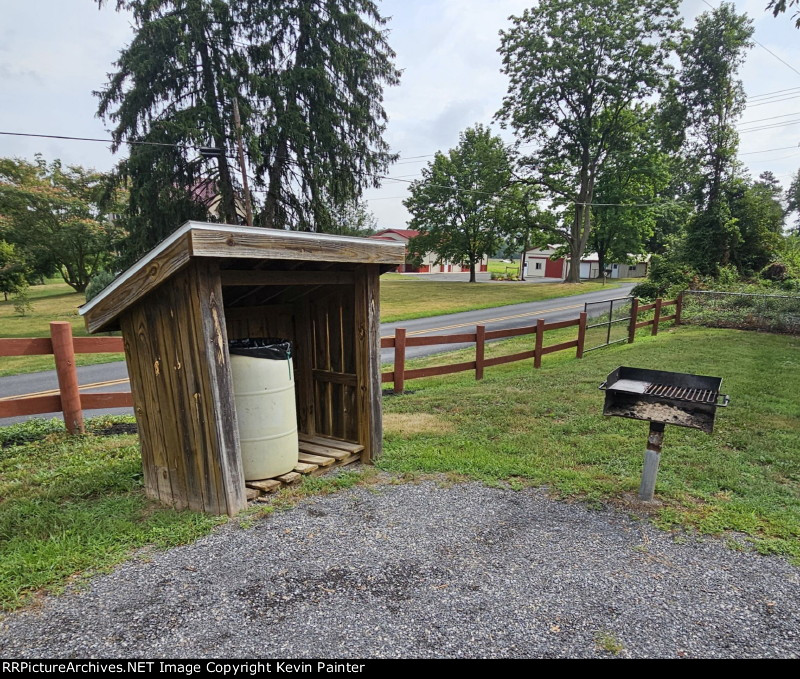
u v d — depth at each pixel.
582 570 2.53
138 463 3.94
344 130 19.97
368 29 19.53
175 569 2.48
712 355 9.12
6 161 21.81
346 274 3.86
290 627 2.07
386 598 2.28
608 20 26.89
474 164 36.19
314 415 4.50
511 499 3.39
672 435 4.82
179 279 2.85
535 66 28.39
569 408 5.86
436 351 11.66
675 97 21.48
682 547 2.78
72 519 2.98
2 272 20.23
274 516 3.09
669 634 2.07
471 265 38.34
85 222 23.84
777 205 21.06
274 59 18.53
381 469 3.93
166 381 3.09
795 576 2.51
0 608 2.16
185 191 17.89
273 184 19.50
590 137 29.41
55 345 4.52
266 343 3.60
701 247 20.09
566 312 19.23
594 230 35.06
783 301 12.85
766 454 4.29
